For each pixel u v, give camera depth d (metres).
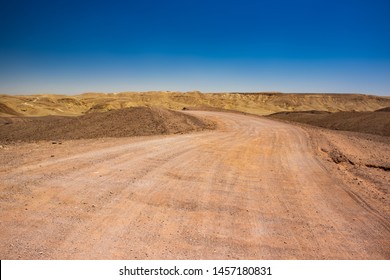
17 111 124.44
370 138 34.28
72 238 6.12
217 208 8.13
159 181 10.00
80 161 11.76
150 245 6.06
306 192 10.09
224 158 14.51
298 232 7.09
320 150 19.34
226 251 6.07
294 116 85.44
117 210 7.53
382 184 11.92
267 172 12.42
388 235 7.24
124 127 27.39
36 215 6.98
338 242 6.75
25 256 5.46
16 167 10.36
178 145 17.34
